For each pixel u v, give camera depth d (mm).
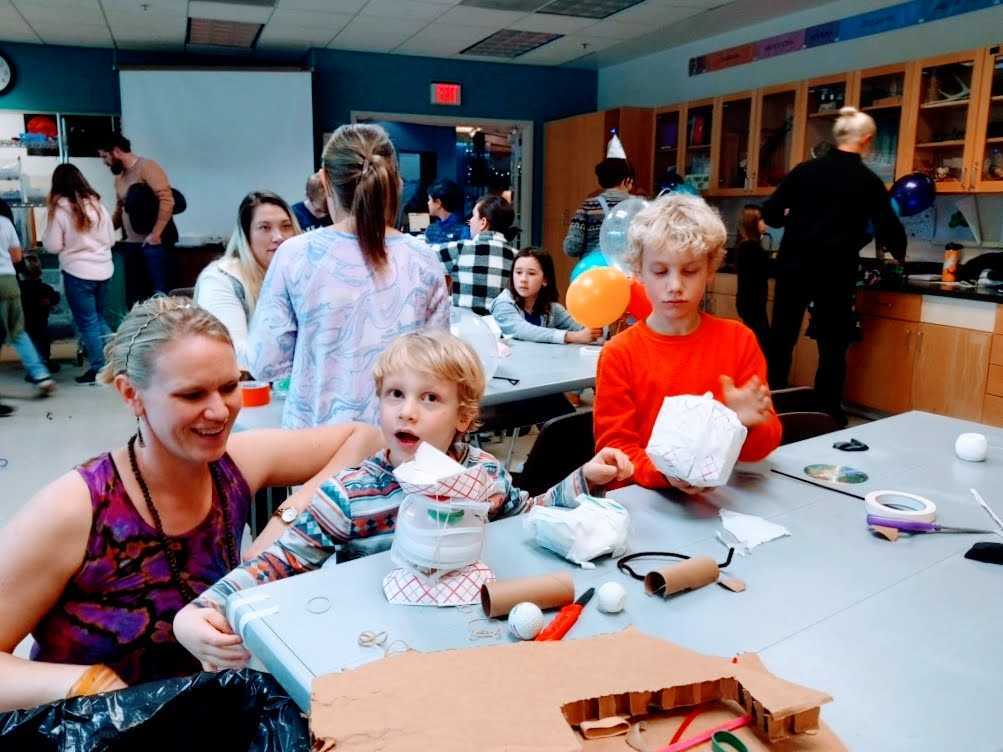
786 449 1641
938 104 4566
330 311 1705
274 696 888
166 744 889
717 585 1021
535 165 8086
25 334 4957
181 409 1042
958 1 4645
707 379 1538
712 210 1545
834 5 5441
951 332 4238
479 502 977
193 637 968
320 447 1418
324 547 1154
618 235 2873
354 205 1681
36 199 6711
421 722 664
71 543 1082
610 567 1073
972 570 1086
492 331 2793
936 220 4984
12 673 1015
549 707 688
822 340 4453
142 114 6852
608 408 1555
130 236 5996
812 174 4285
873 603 985
